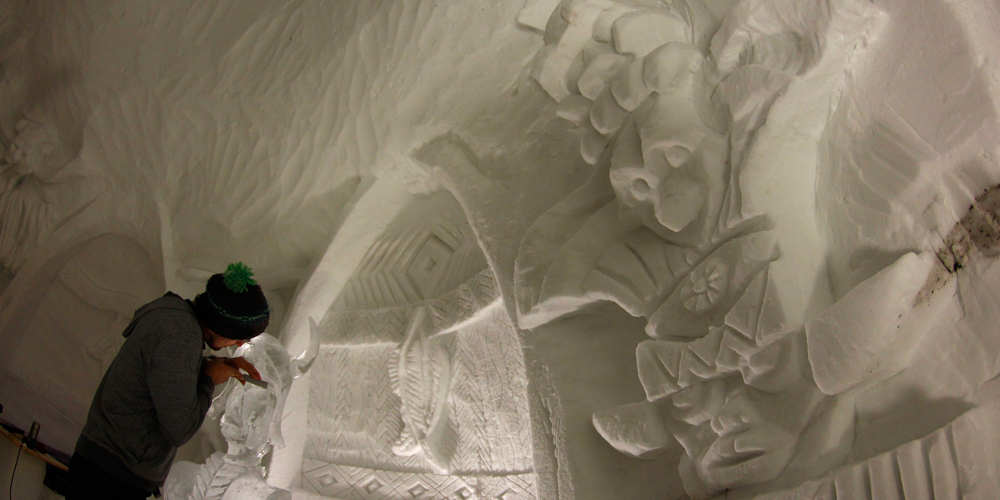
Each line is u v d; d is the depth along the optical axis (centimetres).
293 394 412
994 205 172
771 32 214
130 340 229
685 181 240
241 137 418
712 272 224
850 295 183
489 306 359
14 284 477
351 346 404
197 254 440
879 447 186
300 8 398
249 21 412
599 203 292
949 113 178
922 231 187
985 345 174
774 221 215
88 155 456
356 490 396
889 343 181
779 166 216
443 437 381
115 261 474
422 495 380
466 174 349
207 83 423
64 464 407
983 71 170
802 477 193
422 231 408
